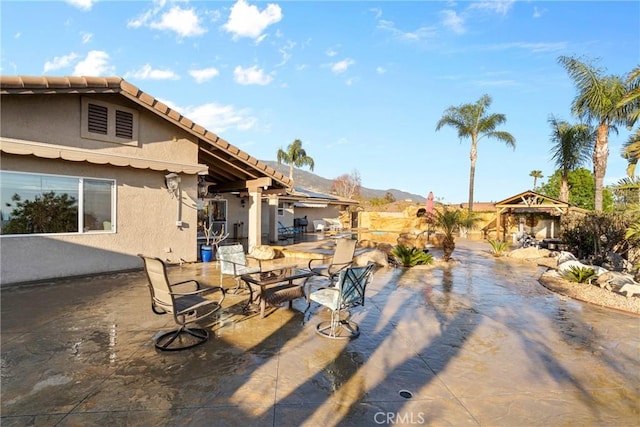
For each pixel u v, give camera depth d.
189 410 2.96
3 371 3.62
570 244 13.68
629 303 6.56
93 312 5.62
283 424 2.80
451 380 3.62
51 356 3.99
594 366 4.02
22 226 7.43
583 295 7.32
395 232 27.31
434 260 12.59
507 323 5.56
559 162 21.36
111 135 8.61
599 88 15.28
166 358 3.98
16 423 2.75
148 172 9.46
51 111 7.63
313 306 6.31
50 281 7.66
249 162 11.05
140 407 3.00
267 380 3.52
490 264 12.16
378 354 4.25
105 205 8.66
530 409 3.11
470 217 12.89
